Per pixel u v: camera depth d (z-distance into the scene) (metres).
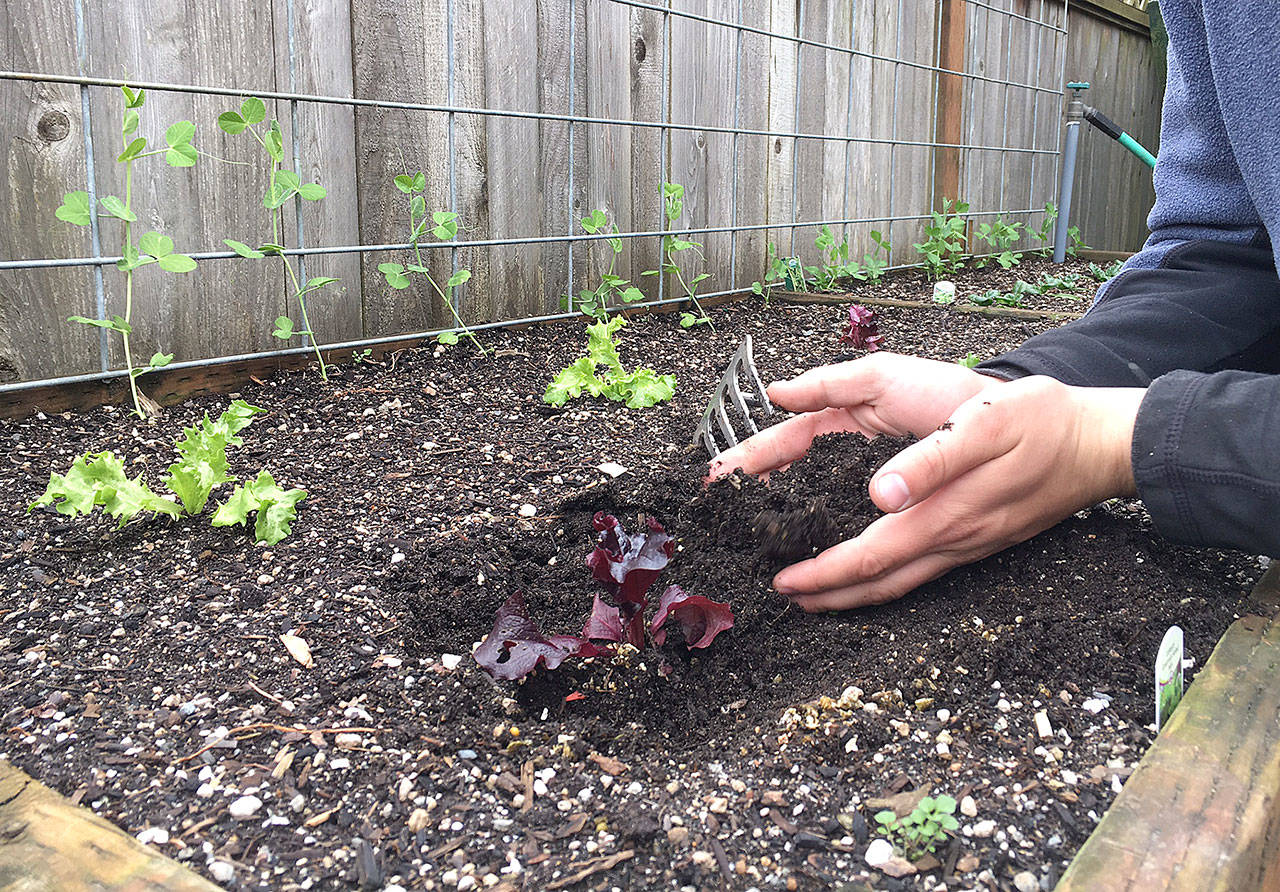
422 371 1.12
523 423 1.00
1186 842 0.40
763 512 0.67
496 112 1.17
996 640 0.58
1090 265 2.30
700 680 0.61
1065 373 0.66
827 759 0.50
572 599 0.69
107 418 0.94
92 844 0.42
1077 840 0.43
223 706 0.55
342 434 0.94
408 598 0.67
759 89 1.65
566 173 1.36
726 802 0.47
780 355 1.29
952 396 0.68
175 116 0.98
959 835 0.44
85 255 0.94
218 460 0.76
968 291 1.87
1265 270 0.70
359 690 0.57
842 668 0.59
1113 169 2.90
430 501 0.81
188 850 0.43
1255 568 0.65
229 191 1.04
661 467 0.88
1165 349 0.68
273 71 1.05
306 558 0.71
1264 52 0.58
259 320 1.08
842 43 1.81
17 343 0.92
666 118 1.49
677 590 0.60
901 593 0.62
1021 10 2.34
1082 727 0.51
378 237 1.17
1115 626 0.58
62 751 0.50
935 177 2.19
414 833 0.45
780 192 1.75
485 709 0.57
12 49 0.87
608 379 1.08
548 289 1.37
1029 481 0.56
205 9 0.98
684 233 1.42
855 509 0.67
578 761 0.52
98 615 0.64
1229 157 0.71
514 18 1.25
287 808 0.47
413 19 1.15
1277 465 0.51
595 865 0.43
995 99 2.32
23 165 0.90
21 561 0.69
